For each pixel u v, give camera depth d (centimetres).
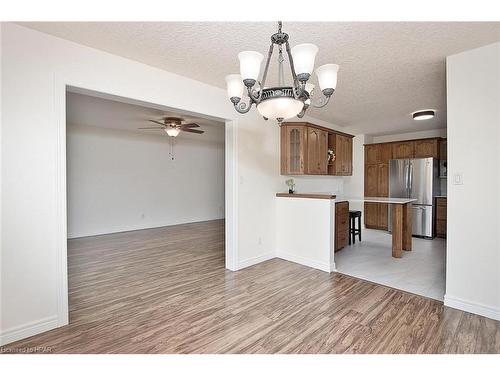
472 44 212
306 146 407
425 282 297
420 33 196
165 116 458
